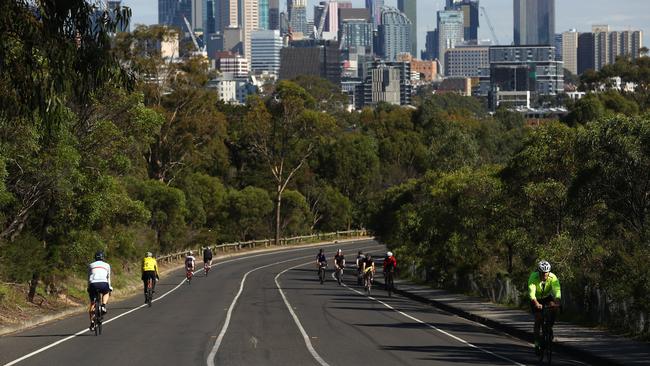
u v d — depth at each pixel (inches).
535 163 2608.3
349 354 1555.1
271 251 7219.5
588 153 2144.4
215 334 1899.6
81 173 2476.6
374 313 2544.3
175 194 5260.8
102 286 1886.1
